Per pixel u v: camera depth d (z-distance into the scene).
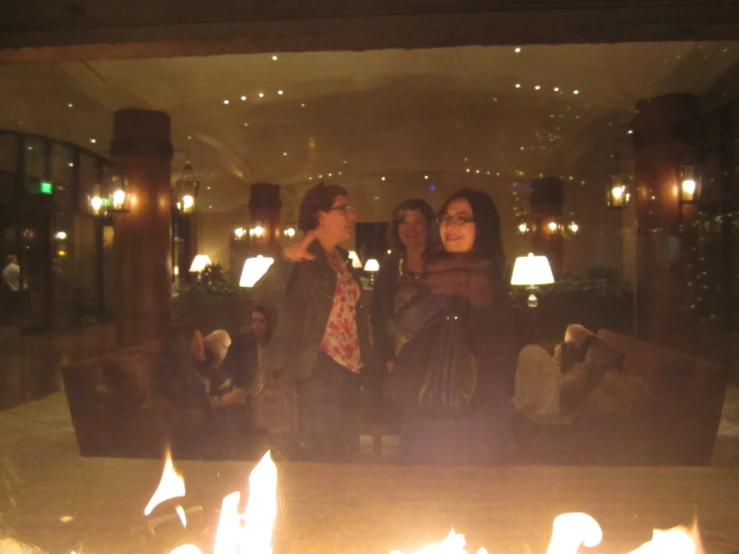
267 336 2.79
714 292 4.61
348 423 2.83
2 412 4.29
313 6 2.62
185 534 2.48
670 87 4.43
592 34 2.71
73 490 2.93
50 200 5.26
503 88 4.29
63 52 2.79
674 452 3.19
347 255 2.78
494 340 2.76
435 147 2.99
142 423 3.31
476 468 2.89
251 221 3.27
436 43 2.82
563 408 3.28
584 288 4.19
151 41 2.66
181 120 4.64
